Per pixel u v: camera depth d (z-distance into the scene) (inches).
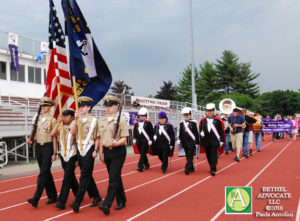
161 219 219.0
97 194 262.2
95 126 244.7
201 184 336.5
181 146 423.5
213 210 238.5
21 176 429.4
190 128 404.2
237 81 3024.1
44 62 1067.3
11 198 293.6
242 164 482.9
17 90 973.8
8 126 559.5
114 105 246.1
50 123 258.7
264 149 729.0
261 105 3083.2
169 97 3043.8
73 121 248.2
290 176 369.7
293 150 688.4
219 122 398.0
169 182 352.5
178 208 246.7
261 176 373.4
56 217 229.5
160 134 421.7
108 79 291.6
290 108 3223.4
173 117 1133.1
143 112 439.8
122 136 238.2
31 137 260.8
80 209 250.1
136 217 225.1
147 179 374.6
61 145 253.4
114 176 234.5
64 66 290.2
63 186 250.2
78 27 284.7
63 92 288.0
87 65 287.3
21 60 995.3
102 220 219.9
